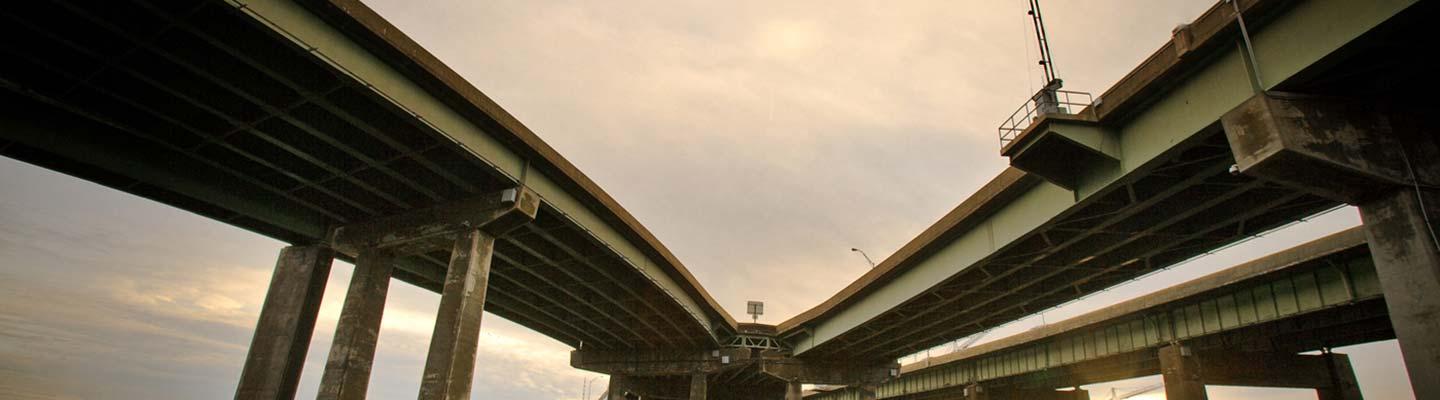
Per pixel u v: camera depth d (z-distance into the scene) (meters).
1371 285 33.78
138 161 26.92
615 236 38.03
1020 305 41.91
